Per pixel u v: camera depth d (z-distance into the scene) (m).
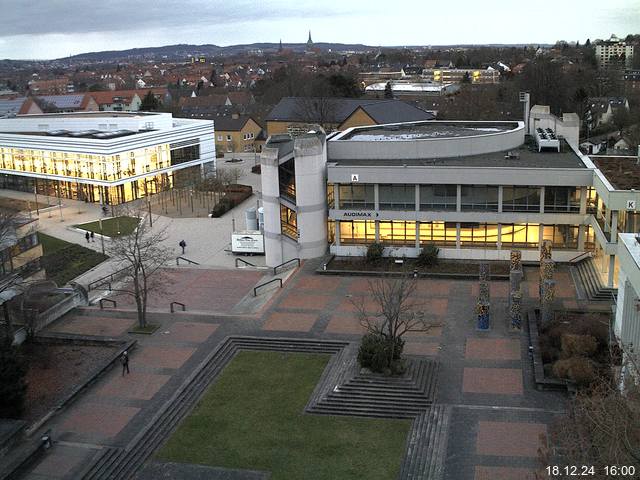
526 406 39.22
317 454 36.38
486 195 62.19
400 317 50.78
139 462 36.44
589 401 28.98
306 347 48.34
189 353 48.31
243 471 35.22
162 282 62.59
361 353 43.00
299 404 41.28
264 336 49.97
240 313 55.16
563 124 73.56
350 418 39.62
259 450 36.94
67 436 38.91
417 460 35.31
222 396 42.53
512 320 48.72
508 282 58.56
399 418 39.41
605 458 25.77
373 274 61.44
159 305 58.16
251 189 103.19
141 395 43.00
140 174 102.88
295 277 61.88
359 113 125.06
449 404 39.94
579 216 60.31
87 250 77.62
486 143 70.00
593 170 58.78
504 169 60.66
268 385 43.66
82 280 68.06
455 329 49.62
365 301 55.53
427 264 62.78
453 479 33.28
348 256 66.50
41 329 53.31
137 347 49.66
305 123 131.38
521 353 45.56
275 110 139.75
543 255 50.72
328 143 69.44
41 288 58.62
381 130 82.75
